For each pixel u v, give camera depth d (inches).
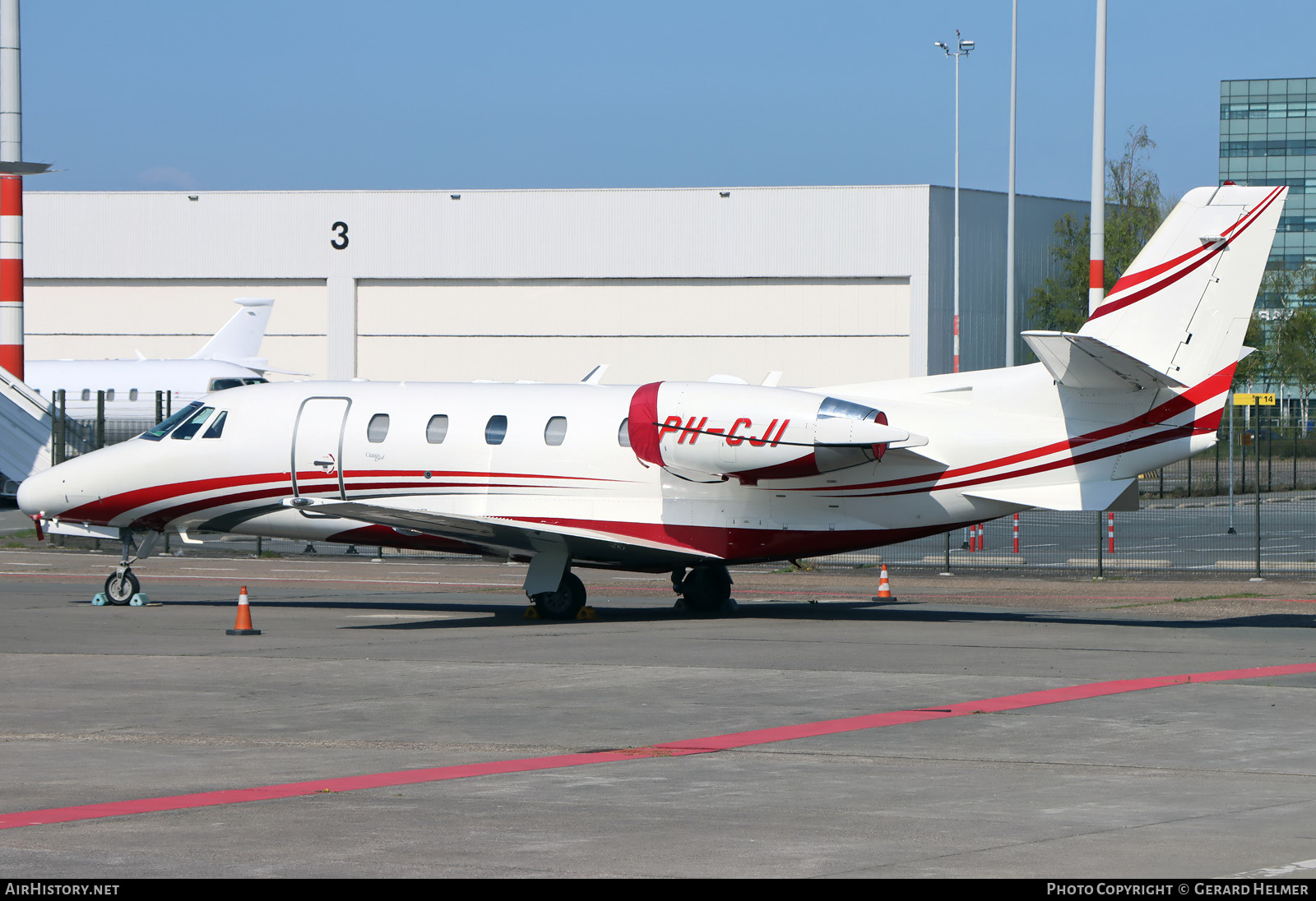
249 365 5506.9
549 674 1646.2
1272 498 5511.8
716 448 2156.7
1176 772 1122.7
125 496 2409.0
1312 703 1448.1
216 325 7180.1
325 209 7086.6
